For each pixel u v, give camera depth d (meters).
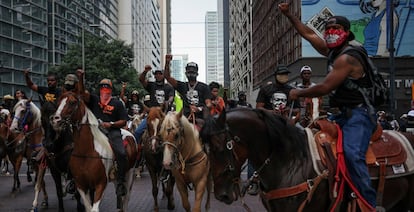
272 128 4.14
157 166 8.20
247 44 73.69
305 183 3.98
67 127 7.05
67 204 9.79
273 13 47.38
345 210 4.10
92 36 41.59
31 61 44.16
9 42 40.22
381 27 33.75
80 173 6.87
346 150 3.98
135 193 10.99
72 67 37.50
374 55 33.75
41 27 46.50
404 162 4.38
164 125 6.44
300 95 3.97
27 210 9.13
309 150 4.12
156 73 9.33
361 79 4.02
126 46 40.44
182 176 6.91
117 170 7.33
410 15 34.00
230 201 3.98
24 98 10.48
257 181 4.41
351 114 4.07
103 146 7.03
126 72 39.47
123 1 93.75
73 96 6.88
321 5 33.22
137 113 14.38
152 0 154.88
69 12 55.44
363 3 33.66
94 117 7.10
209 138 4.02
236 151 4.03
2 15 39.03
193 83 8.24
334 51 4.16
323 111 5.74
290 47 37.88
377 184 4.29
